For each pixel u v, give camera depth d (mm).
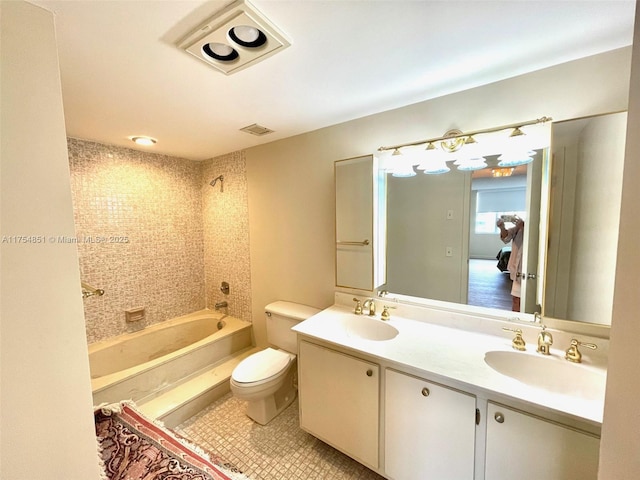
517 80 1352
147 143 2320
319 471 1530
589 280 1246
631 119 530
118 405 1230
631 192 527
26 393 525
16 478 520
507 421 1033
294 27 962
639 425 494
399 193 1781
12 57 491
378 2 855
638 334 502
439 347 1385
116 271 2432
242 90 1422
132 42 1013
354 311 1941
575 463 928
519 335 1362
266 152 2455
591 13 921
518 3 876
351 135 1934
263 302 2660
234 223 2807
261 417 1898
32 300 526
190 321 2852
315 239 2223
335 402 1522
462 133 1464
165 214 2779
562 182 1276
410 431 1267
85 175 2225
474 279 1573
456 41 1072
